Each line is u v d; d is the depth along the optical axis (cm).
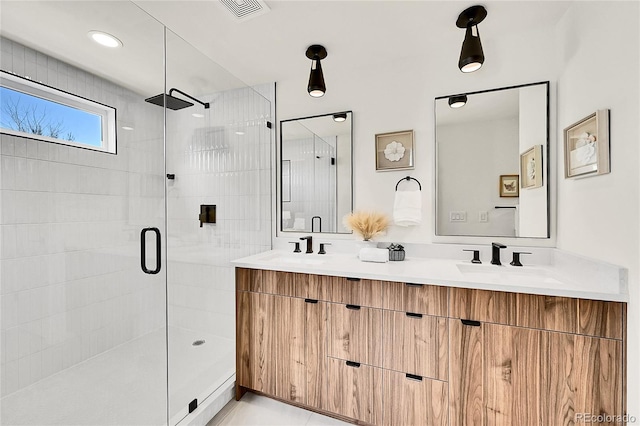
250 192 224
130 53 158
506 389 121
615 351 105
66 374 158
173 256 178
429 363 133
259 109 229
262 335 169
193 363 181
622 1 103
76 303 162
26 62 145
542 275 153
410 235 194
